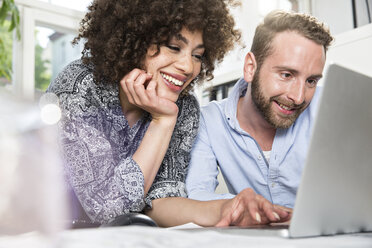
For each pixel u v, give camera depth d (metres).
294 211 0.44
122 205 0.87
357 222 0.54
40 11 2.03
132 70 0.97
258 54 1.17
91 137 0.91
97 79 0.97
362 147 0.52
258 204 0.81
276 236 0.45
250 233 0.48
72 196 0.96
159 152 0.95
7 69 1.95
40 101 0.32
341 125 0.48
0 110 0.30
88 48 1.04
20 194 0.31
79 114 0.92
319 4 2.23
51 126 0.32
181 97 1.13
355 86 0.49
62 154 0.89
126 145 1.03
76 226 0.67
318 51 1.08
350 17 2.04
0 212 0.31
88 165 0.90
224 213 0.81
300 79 1.08
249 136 1.26
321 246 0.35
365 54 1.48
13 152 0.31
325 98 0.46
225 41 1.07
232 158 1.32
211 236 0.39
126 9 0.94
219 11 0.98
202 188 1.18
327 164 0.47
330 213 0.49
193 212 0.89
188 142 1.13
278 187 1.28
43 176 0.32
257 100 1.17
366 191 0.54
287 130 1.25
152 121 0.98
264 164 1.27
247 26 2.38
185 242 0.34
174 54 0.95
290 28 1.10
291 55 1.07
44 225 0.32
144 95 0.94
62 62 2.38
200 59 1.00
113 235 0.37
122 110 1.05
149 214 0.99
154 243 0.33
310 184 0.45
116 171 0.90
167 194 1.00
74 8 2.14
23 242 0.31
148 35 0.94
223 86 1.86
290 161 1.26
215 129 1.32
